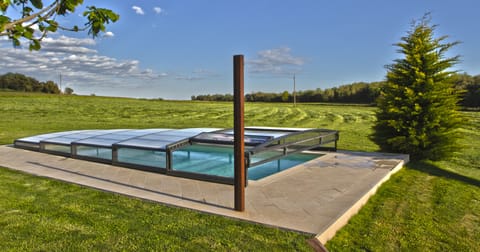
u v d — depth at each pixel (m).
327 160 8.47
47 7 1.65
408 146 9.05
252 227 4.00
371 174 6.81
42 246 3.58
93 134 9.82
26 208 4.79
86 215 4.49
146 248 3.52
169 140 7.64
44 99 43.59
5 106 33.62
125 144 7.68
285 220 4.18
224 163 8.94
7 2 1.44
